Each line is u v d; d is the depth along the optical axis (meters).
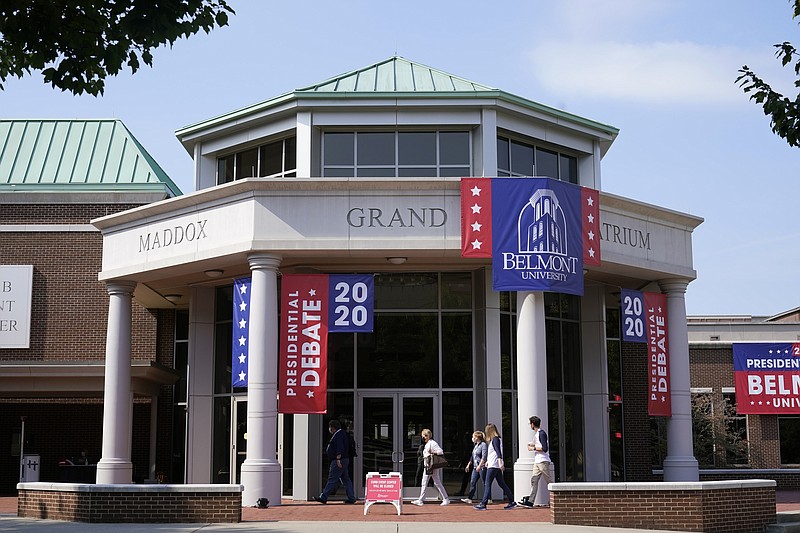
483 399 24.55
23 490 20.28
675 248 26.33
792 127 15.24
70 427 32.44
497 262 22.11
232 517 18.12
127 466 25.53
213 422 26.88
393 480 19.88
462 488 24.36
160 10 14.05
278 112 25.94
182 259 23.89
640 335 24.98
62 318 31.34
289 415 24.92
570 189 22.98
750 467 39.56
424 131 26.02
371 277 22.36
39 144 35.00
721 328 55.88
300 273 24.38
